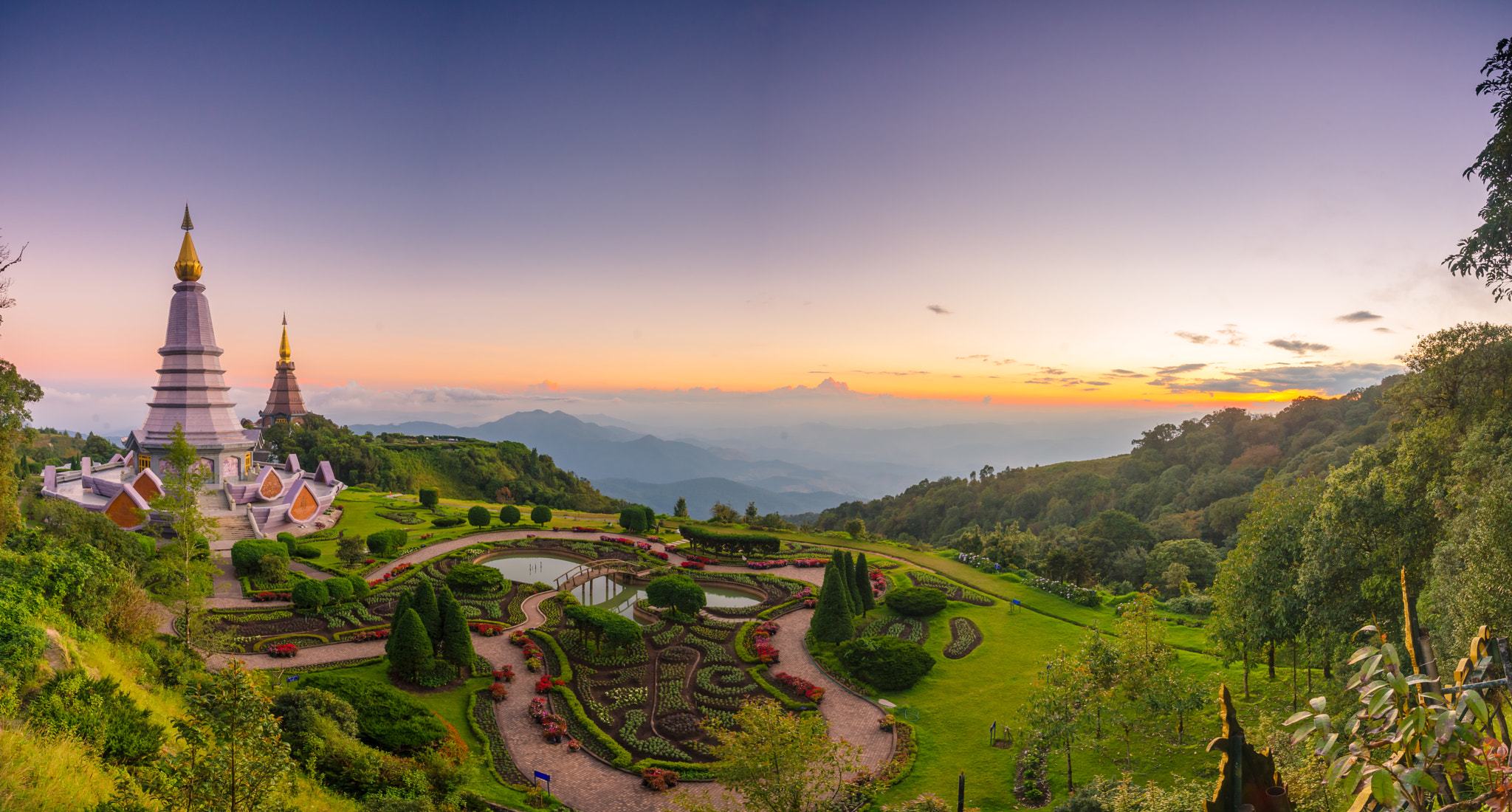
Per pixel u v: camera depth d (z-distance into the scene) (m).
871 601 65.06
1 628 24.86
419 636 46.31
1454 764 7.54
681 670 50.78
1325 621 39.34
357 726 35.84
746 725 28.94
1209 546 92.62
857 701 47.19
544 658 52.34
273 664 47.78
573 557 83.69
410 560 78.19
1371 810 7.52
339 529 88.88
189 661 38.91
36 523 45.34
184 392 82.94
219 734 15.53
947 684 49.53
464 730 41.69
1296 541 42.84
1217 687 45.28
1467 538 31.58
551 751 40.03
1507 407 37.03
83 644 31.64
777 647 55.72
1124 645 38.41
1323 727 7.59
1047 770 38.28
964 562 83.31
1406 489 38.72
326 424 156.62
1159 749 39.00
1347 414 152.75
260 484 83.12
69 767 19.53
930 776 38.03
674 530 98.94
